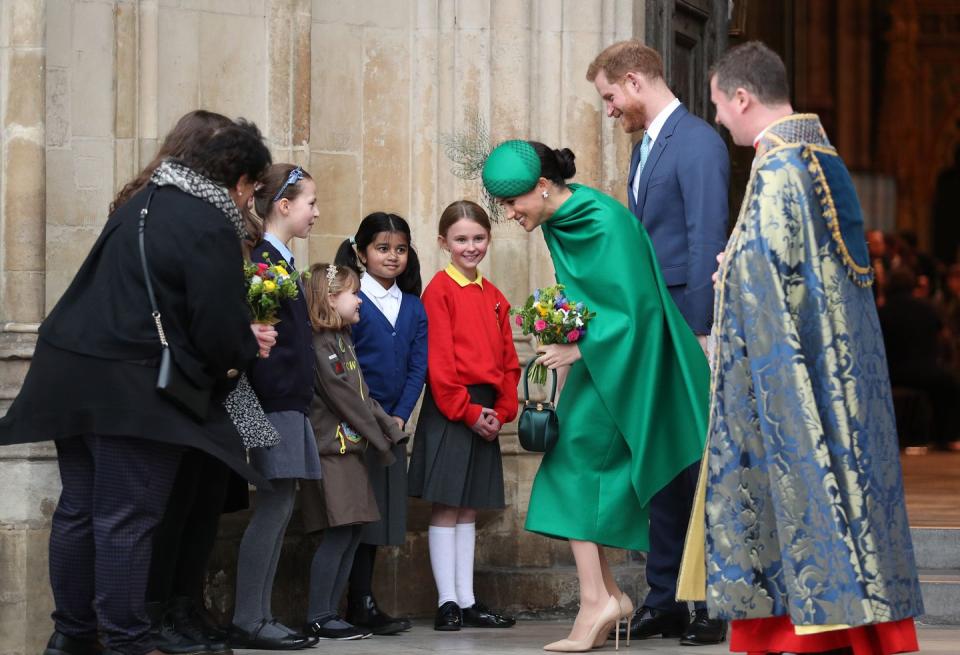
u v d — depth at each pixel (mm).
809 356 9609
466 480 14062
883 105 53531
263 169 11281
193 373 10500
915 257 37031
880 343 9961
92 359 10477
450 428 14070
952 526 16734
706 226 12961
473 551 14383
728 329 9773
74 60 14062
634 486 12102
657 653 12328
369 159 15977
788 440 9453
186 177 10805
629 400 12141
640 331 12156
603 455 12305
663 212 13250
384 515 13742
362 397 13273
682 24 17641
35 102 13430
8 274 13344
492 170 12391
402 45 16094
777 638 9812
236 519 14250
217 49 14930
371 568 13938
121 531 10562
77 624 11062
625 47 13445
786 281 9594
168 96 14625
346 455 13227
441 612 14062
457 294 14258
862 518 9438
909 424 30891
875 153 53375
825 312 9625
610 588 12727
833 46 52250
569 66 16094
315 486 13250
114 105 14289
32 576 12789
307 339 12695
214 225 10633
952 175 54312
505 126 15969
